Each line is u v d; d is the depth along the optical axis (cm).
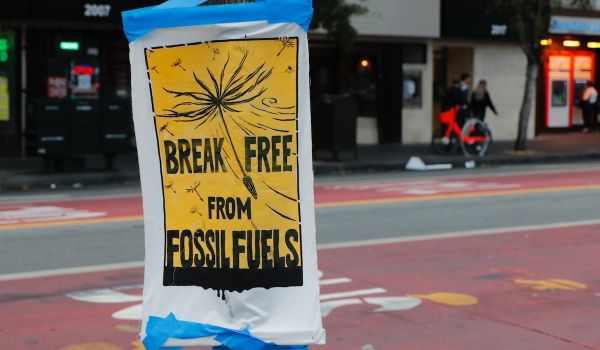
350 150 3384
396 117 4172
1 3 3125
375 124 4172
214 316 667
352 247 1628
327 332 1066
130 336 1040
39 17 3178
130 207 2220
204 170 662
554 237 1752
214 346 664
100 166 3150
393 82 4153
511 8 3709
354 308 1179
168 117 664
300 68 639
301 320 654
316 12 3231
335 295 1249
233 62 646
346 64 4078
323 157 3531
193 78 655
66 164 2961
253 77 644
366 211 2114
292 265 655
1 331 1058
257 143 650
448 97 3700
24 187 2720
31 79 3325
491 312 1166
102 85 3488
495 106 4547
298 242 654
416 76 4234
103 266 1453
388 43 4125
